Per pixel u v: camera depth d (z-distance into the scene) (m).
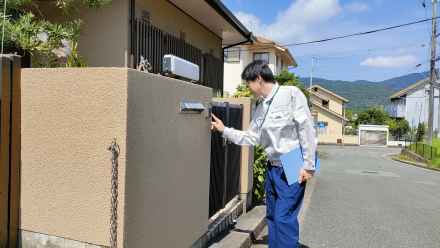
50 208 2.46
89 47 5.68
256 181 6.36
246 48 27.30
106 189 2.30
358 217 6.86
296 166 3.45
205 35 9.66
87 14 5.66
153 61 6.35
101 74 2.28
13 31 3.65
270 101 3.50
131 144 2.29
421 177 15.55
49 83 2.42
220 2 7.29
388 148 46.25
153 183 2.58
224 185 4.78
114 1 5.55
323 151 34.28
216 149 4.39
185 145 3.12
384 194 9.95
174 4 7.38
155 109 2.58
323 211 7.33
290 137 3.49
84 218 2.37
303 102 3.43
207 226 3.78
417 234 5.79
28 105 2.48
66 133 2.39
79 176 2.37
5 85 2.42
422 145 27.34
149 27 6.23
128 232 2.29
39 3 5.63
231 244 3.97
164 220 2.77
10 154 2.47
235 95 8.60
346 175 14.91
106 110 2.27
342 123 51.12
